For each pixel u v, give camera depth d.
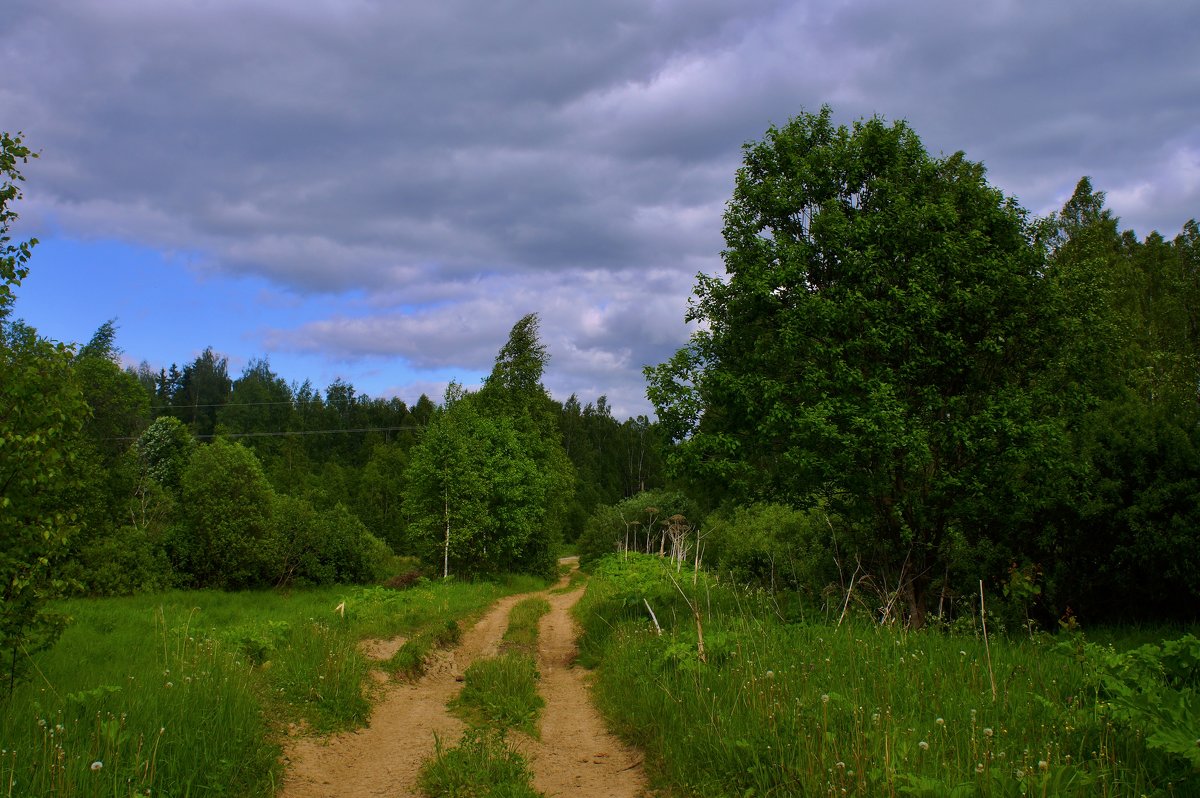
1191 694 4.91
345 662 9.94
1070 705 6.04
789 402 13.63
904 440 11.66
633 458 103.81
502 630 17.56
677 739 6.76
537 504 41.47
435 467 35.00
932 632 10.25
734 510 28.47
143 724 5.95
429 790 6.11
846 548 16.05
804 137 15.09
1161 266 30.52
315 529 32.56
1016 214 14.03
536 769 6.89
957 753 4.82
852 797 4.61
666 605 15.08
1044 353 14.13
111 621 14.60
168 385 103.50
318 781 6.43
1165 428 13.03
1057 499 13.30
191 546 28.66
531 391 48.47
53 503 7.41
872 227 13.41
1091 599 14.13
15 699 6.55
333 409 97.12
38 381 6.80
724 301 15.05
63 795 4.49
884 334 12.77
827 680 7.35
